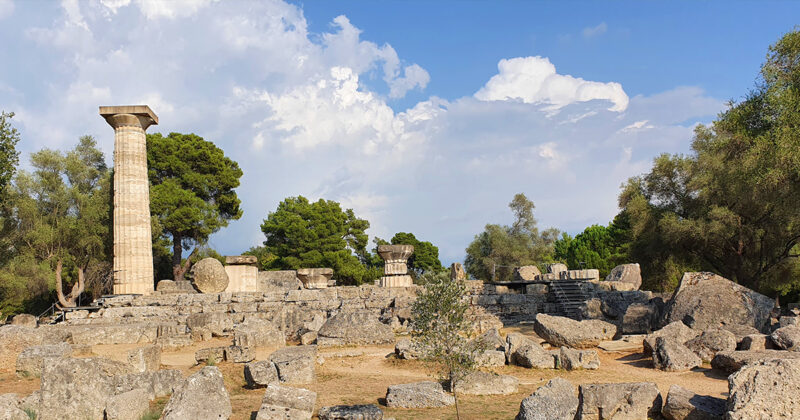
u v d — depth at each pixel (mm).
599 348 20062
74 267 41969
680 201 38594
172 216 44281
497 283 31594
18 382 14727
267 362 14977
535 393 10984
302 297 29672
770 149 24781
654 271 41344
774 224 33000
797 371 9117
